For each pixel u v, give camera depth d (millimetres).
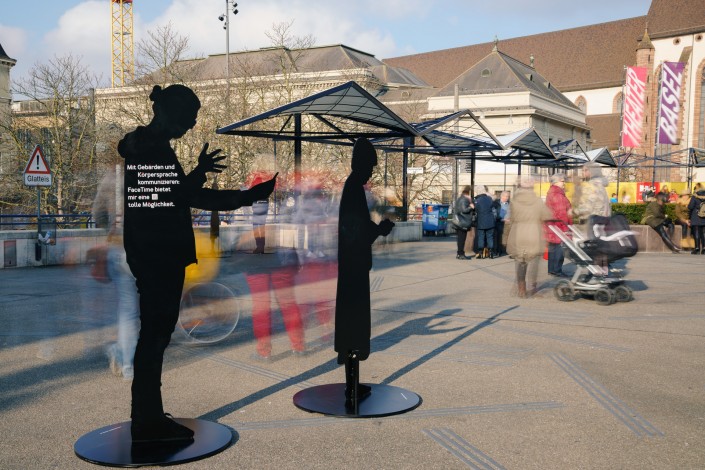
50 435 4008
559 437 3994
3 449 3775
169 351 6188
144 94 28672
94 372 5441
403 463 3590
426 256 16719
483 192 16078
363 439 3963
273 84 31891
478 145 19484
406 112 46094
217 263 13461
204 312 7496
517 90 54219
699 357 6016
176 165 3842
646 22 75312
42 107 30062
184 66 31156
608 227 9156
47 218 18594
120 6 67375
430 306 8867
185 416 4387
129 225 3838
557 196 10688
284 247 6184
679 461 3625
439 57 86000
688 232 18453
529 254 9609
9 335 6828
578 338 6832
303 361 5891
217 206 3908
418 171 22531
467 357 6027
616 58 79062
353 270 4480
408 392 4863
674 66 35250
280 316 8016
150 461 3549
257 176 9242
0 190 28859
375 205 20875
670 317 8031
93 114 29078
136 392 3789
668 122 35500
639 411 4488
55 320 7625
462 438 3977
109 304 8734
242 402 4699
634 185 33688
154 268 3803
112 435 3947
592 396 4836
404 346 6477
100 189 5449
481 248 16016
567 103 63344
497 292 10188
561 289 9375
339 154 27891
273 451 3770
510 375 5406
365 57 64125
